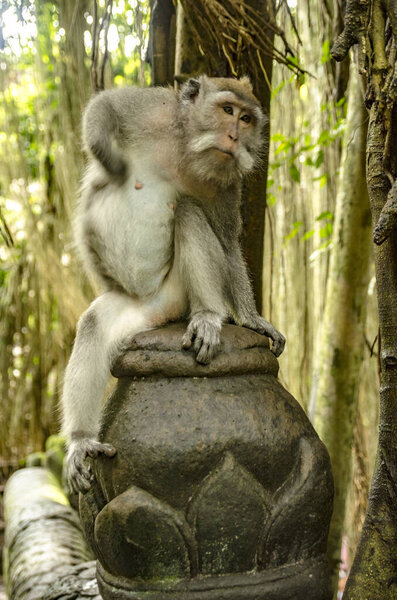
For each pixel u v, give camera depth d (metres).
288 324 8.38
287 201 8.52
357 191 6.18
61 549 6.34
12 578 6.11
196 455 3.36
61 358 13.09
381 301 3.38
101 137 4.39
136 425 3.48
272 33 5.70
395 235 3.29
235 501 3.35
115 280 4.66
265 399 3.59
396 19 3.10
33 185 11.80
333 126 7.48
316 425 6.54
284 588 3.40
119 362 3.78
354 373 6.46
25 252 13.04
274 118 8.60
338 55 3.38
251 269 5.57
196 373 3.58
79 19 7.27
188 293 4.45
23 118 11.27
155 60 6.13
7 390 13.89
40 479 9.33
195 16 5.45
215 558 3.38
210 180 4.56
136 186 4.48
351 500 8.09
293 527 3.46
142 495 3.37
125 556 3.40
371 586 3.41
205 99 4.55
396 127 3.19
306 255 8.33
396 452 3.37
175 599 3.32
